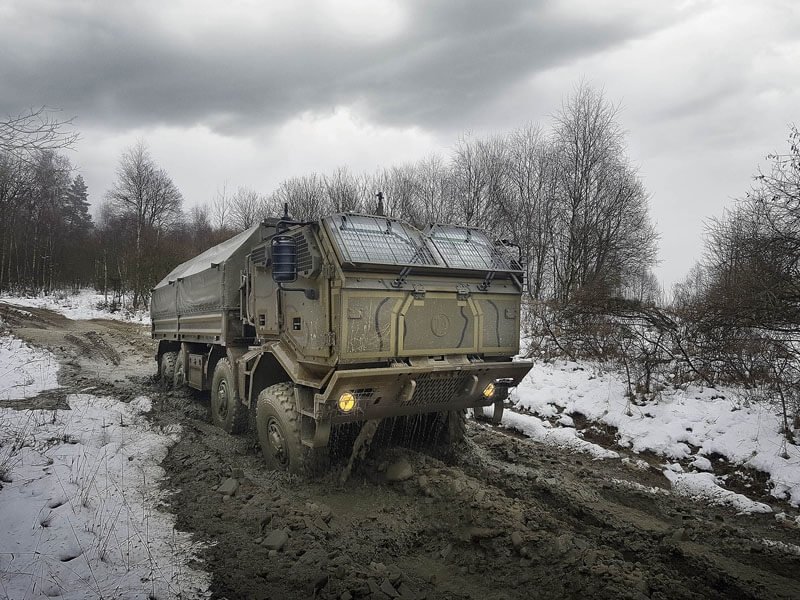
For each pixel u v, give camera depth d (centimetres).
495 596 365
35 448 602
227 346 759
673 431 730
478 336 578
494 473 593
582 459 695
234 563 383
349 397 486
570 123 2100
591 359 1163
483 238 637
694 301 1069
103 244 4678
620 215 2053
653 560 418
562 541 418
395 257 527
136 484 536
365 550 420
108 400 912
